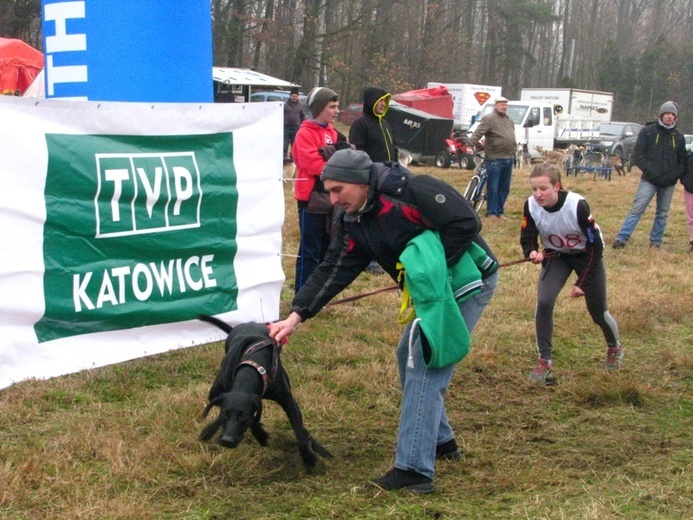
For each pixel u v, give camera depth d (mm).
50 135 4766
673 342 6680
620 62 66062
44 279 4809
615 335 5734
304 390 5016
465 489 3844
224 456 4016
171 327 5594
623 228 10719
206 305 5785
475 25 60906
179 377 5211
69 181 4871
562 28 73000
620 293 8031
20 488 3547
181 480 3799
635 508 3639
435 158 23062
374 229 3643
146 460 3941
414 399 3744
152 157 5336
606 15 71500
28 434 4184
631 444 4480
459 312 3594
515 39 58156
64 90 6055
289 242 9852
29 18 36188
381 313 7012
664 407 5160
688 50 64312
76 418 4387
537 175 5148
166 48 6148
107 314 5160
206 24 6457
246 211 6043
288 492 3750
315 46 41438
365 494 3736
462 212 3529
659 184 10539
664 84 63625
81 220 4949
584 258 5352
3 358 4648
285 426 4523
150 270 5402
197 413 4535
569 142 29859
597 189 18781
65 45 6000
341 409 4836
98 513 3410
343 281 3848
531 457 4273
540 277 5551
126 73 6016
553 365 5969
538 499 3688
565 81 64750
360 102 43250
